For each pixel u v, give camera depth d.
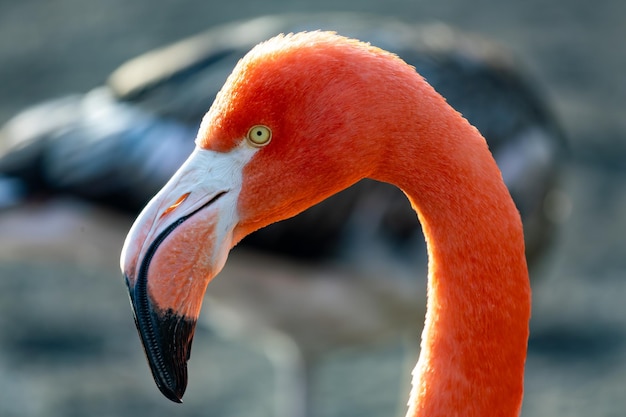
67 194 8.57
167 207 3.85
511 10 17.11
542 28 16.58
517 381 3.91
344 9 16.75
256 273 8.54
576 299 11.34
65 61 16.12
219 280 8.60
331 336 8.91
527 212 9.24
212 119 3.88
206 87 8.93
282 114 3.77
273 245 8.47
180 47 9.93
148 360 3.79
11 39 17.00
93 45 16.52
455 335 3.89
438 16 16.69
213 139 3.86
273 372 10.55
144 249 3.82
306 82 3.75
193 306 3.84
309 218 8.49
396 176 3.84
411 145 3.78
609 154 13.84
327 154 3.77
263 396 10.09
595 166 13.65
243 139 3.83
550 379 10.20
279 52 3.81
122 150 8.69
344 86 3.75
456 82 9.24
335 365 10.73
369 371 10.62
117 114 8.93
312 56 3.78
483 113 9.24
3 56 16.41
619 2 17.58
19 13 17.97
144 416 9.66
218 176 3.86
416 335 9.23
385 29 9.41
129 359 10.63
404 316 8.94
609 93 15.07
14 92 15.34
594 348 10.60
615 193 13.21
